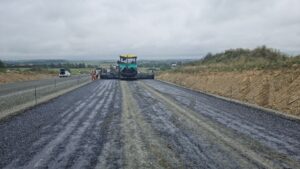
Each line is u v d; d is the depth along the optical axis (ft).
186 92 92.68
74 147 29.76
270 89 67.21
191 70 162.71
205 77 120.16
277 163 25.09
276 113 51.39
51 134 35.53
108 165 24.26
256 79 78.48
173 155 27.09
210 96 80.69
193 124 41.78
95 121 44.09
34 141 32.14
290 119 45.88
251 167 24.02
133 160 25.59
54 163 24.75
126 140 32.63
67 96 80.23
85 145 30.50
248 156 26.94
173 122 43.24
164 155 27.09
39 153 27.58
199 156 26.84
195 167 23.90
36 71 255.50
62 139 33.09
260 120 44.96
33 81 153.38
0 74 157.69
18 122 43.34
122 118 46.60
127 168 23.56
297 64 69.62
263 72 79.56
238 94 78.18
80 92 92.22
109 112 52.70
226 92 86.33
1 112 52.47
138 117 47.47
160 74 220.23
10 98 71.15
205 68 153.58
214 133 36.19
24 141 32.14
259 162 25.27
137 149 29.01
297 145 30.96
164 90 99.76
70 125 41.09
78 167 23.77
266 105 61.77
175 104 63.41
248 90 76.13
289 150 29.07
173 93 88.99
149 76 181.37
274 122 43.45
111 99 73.15
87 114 50.60
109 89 103.81
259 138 33.81
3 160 25.52
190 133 36.17
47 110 55.11
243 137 34.22
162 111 53.78
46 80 164.96
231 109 56.24
